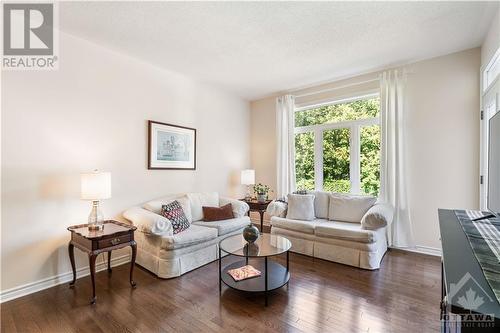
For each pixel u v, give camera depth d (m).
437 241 3.35
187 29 2.65
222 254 3.38
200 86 4.28
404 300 2.27
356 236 2.99
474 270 1.00
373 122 3.96
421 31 2.71
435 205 3.36
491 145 1.78
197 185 4.22
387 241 3.60
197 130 4.23
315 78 4.12
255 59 3.39
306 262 3.19
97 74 2.98
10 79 2.37
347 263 3.08
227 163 4.80
